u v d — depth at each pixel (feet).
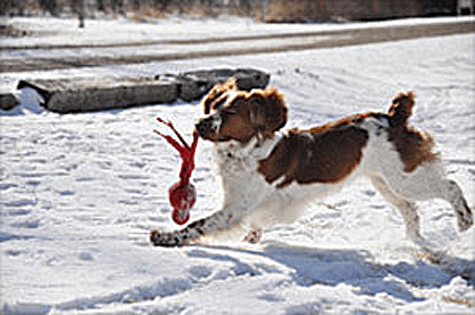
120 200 25.21
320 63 71.20
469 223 21.45
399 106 21.65
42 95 41.93
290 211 20.77
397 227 24.17
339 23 156.87
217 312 14.93
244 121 19.02
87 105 42.80
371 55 81.15
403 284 17.84
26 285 15.76
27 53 69.00
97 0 145.38
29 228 20.76
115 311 14.65
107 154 32.63
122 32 105.40
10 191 25.11
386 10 170.91
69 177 27.78
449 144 40.88
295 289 16.61
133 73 57.36
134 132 38.01
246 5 172.76
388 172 21.21
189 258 18.37
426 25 136.67
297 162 20.31
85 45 81.05
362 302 16.11
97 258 17.95
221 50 81.00
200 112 20.26
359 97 58.44
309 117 47.44
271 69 63.67
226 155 19.62
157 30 113.70
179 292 16.29
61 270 16.93
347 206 26.73
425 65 77.41
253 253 19.84
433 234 23.08
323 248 20.81
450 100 58.75
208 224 19.92
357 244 22.04
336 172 20.68
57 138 34.81
